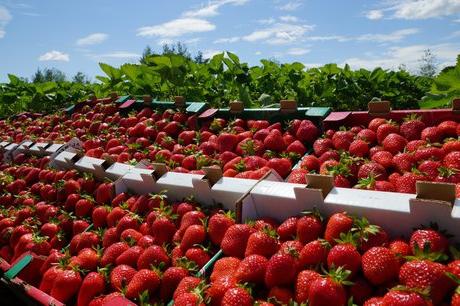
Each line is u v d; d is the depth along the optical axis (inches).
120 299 20.1
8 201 41.0
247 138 32.4
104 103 53.8
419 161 23.5
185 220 23.9
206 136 36.2
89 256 25.4
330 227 18.6
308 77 81.0
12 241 33.2
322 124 32.5
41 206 35.0
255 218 23.0
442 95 47.6
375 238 17.6
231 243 20.9
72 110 58.4
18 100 96.8
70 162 38.4
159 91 68.1
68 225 32.1
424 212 17.6
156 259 22.5
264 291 18.5
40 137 54.5
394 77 93.0
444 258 15.7
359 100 83.5
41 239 30.7
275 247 19.6
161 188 28.2
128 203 29.0
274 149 31.2
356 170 24.4
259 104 63.5
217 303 18.3
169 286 20.9
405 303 14.5
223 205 25.1
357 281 17.0
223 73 77.1
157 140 38.6
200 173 29.1
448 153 23.2
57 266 25.5
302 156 30.1
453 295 14.9
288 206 21.8
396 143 25.8
